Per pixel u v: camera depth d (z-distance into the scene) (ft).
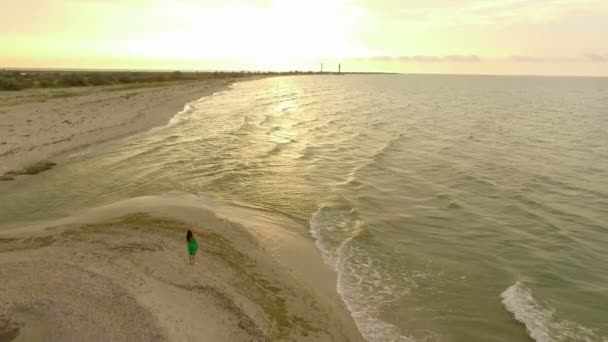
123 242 51.98
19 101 176.96
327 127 164.04
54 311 36.09
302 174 93.30
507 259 54.60
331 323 39.63
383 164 104.01
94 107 172.55
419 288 47.09
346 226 64.54
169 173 89.76
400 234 61.98
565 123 184.44
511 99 339.16
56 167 90.63
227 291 42.29
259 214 68.44
